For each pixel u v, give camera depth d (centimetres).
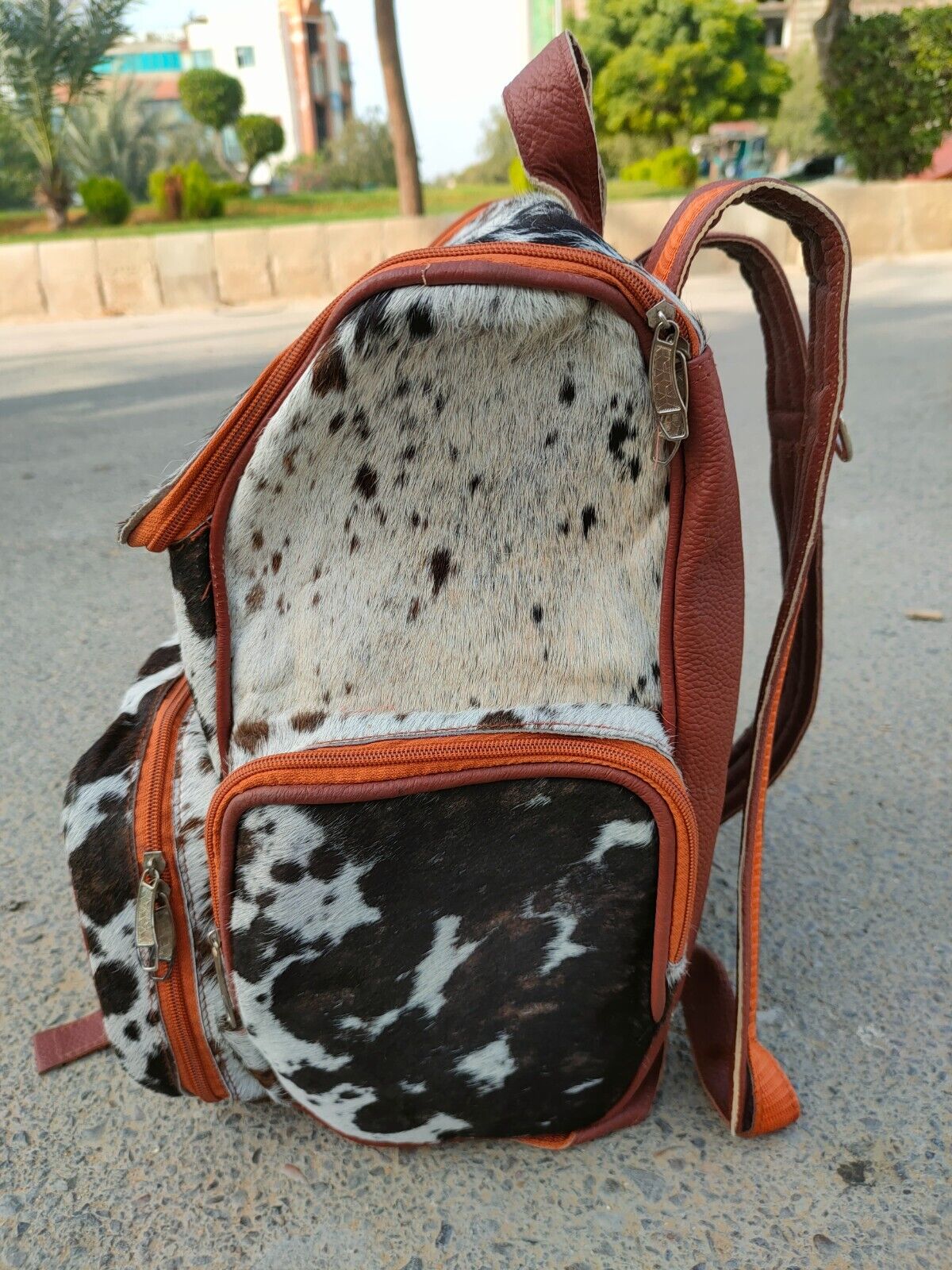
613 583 72
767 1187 85
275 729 74
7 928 121
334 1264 80
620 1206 84
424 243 735
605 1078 83
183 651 77
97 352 563
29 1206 86
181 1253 82
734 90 2442
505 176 2780
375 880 72
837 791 140
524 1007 78
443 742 69
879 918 116
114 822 81
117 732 89
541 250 65
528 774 69
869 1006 104
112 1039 86
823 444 83
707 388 68
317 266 735
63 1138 93
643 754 71
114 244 715
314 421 68
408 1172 88
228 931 74
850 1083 95
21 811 144
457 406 67
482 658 72
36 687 181
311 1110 85
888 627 188
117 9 1368
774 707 84
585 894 74
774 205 80
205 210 1240
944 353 431
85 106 1808
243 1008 77
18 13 1321
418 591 72
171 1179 88
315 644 73
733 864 126
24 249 709
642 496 70
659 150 2486
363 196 1523
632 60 2381
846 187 744
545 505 70
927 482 268
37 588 229
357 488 70
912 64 819
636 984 78
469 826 71
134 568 240
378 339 65
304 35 4800
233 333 601
